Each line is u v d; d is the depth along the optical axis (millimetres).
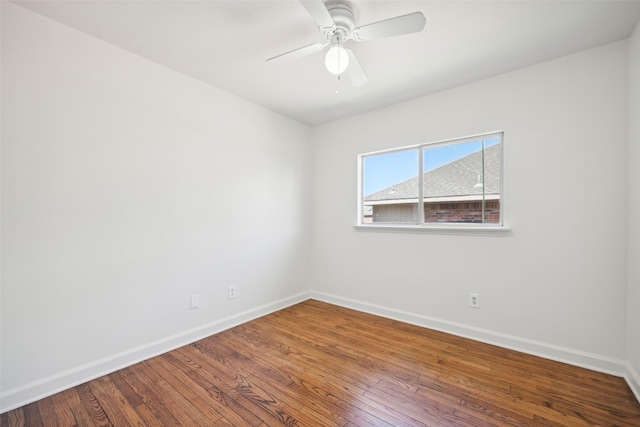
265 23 1749
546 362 2078
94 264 1884
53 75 1719
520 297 2258
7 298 1573
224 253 2678
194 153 2439
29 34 1635
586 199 2012
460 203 2639
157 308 2205
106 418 1514
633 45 1795
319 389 1765
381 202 3164
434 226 2736
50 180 1709
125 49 2014
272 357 2158
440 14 1649
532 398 1672
